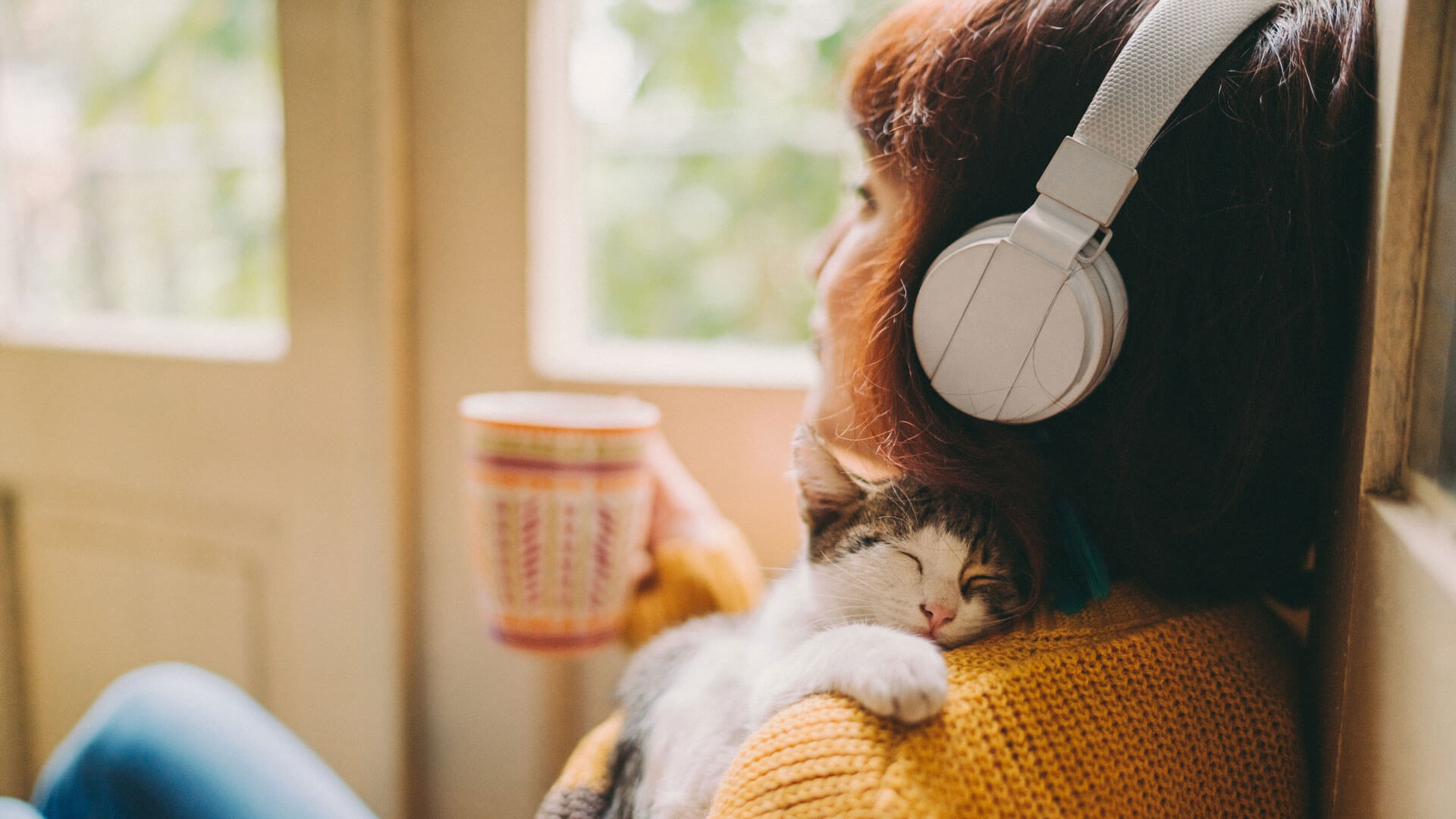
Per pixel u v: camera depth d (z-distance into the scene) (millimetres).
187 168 1099
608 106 934
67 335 1022
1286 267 369
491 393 851
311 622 911
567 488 598
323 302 854
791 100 1021
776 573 654
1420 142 330
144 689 702
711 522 697
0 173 1067
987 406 383
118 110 1118
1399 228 337
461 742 903
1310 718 437
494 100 810
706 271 1155
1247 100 364
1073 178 349
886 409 406
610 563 623
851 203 599
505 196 820
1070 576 407
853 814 315
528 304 826
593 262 932
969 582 421
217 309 1117
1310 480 424
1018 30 402
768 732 361
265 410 898
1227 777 382
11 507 1053
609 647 697
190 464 940
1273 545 432
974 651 383
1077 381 360
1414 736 305
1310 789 419
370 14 794
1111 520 407
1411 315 341
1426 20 322
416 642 906
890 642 365
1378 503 347
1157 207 371
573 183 874
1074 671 369
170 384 938
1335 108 365
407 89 834
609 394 812
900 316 400
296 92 831
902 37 476
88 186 1131
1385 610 334
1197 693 389
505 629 633
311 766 693
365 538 870
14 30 1075
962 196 400
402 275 848
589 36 881
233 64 1059
